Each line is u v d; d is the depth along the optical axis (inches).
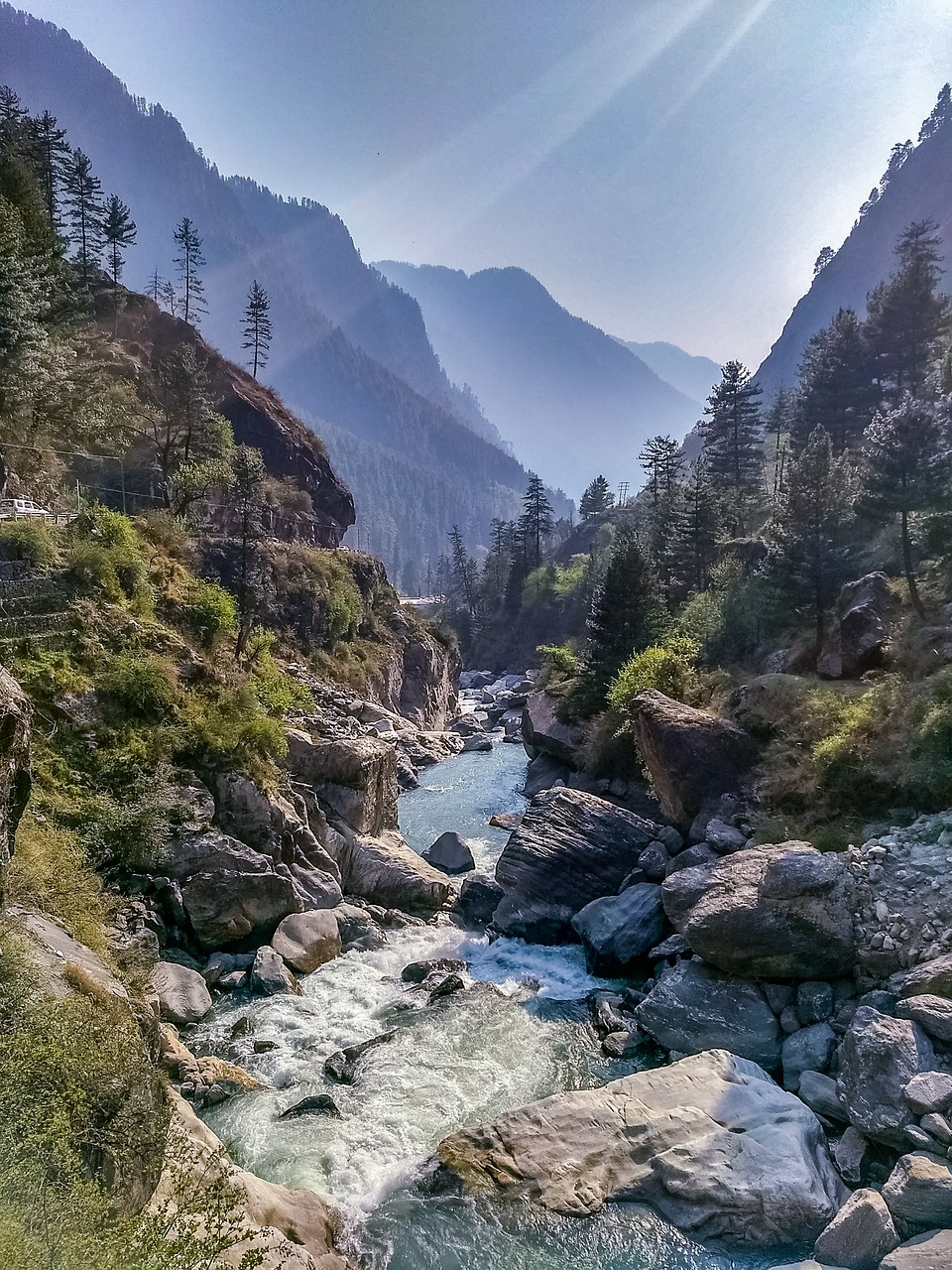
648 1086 553.3
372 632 2625.5
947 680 860.0
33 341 1205.1
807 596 1317.7
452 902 1041.5
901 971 620.1
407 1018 728.3
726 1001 666.2
